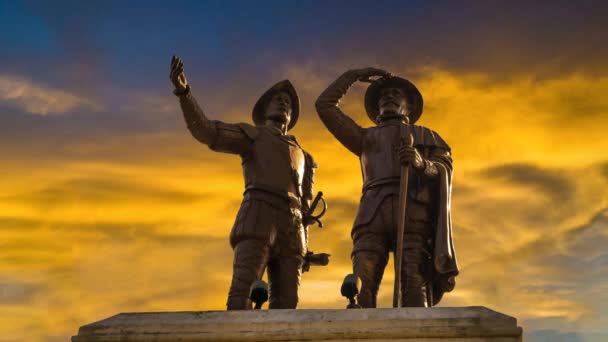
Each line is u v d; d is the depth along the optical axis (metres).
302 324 10.73
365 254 13.16
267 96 14.80
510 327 10.50
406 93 14.72
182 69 13.22
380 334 10.56
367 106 14.82
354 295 11.42
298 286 13.53
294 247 13.61
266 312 10.97
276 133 14.20
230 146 13.81
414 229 13.20
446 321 10.61
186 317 11.00
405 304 12.79
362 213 13.45
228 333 10.74
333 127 14.18
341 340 10.58
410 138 13.05
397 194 13.39
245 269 13.02
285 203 13.67
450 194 13.60
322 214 14.21
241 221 13.37
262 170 13.77
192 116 13.32
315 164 14.63
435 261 12.98
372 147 13.93
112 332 10.87
